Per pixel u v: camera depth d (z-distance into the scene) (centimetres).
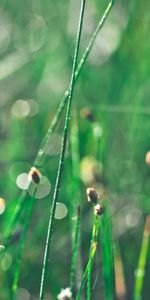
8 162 45
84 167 36
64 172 43
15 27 55
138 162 45
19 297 38
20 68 51
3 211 39
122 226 42
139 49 49
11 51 53
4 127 48
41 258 40
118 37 50
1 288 35
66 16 53
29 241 40
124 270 40
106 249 28
